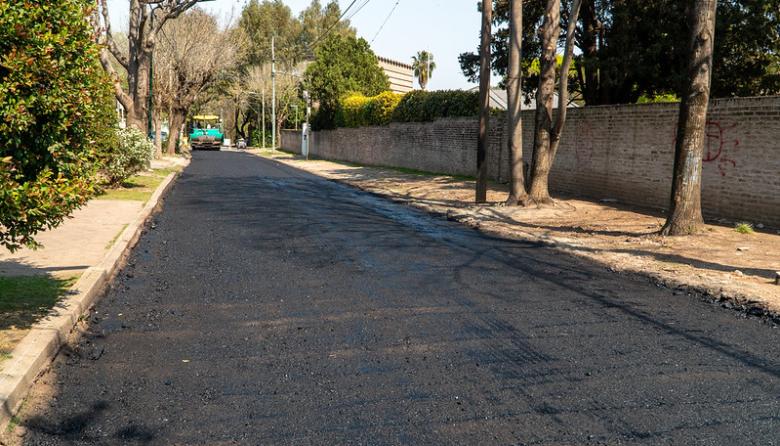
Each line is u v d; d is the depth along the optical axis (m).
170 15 22.73
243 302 6.32
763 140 10.59
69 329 5.23
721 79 15.80
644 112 13.50
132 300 6.40
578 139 15.83
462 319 5.76
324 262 8.28
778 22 14.46
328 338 5.22
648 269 7.79
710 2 9.20
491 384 4.28
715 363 4.70
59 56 4.63
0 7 4.18
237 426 3.66
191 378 4.37
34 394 4.07
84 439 3.50
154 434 3.56
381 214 13.61
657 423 3.71
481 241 10.09
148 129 27.70
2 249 8.32
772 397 4.09
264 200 16.06
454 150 23.73
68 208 4.80
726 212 11.39
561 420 3.74
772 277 7.25
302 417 3.78
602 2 16.72
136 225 10.67
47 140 4.75
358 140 36.22
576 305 6.27
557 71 19.47
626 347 5.04
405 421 3.72
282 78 67.75
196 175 25.55
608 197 14.81
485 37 14.41
